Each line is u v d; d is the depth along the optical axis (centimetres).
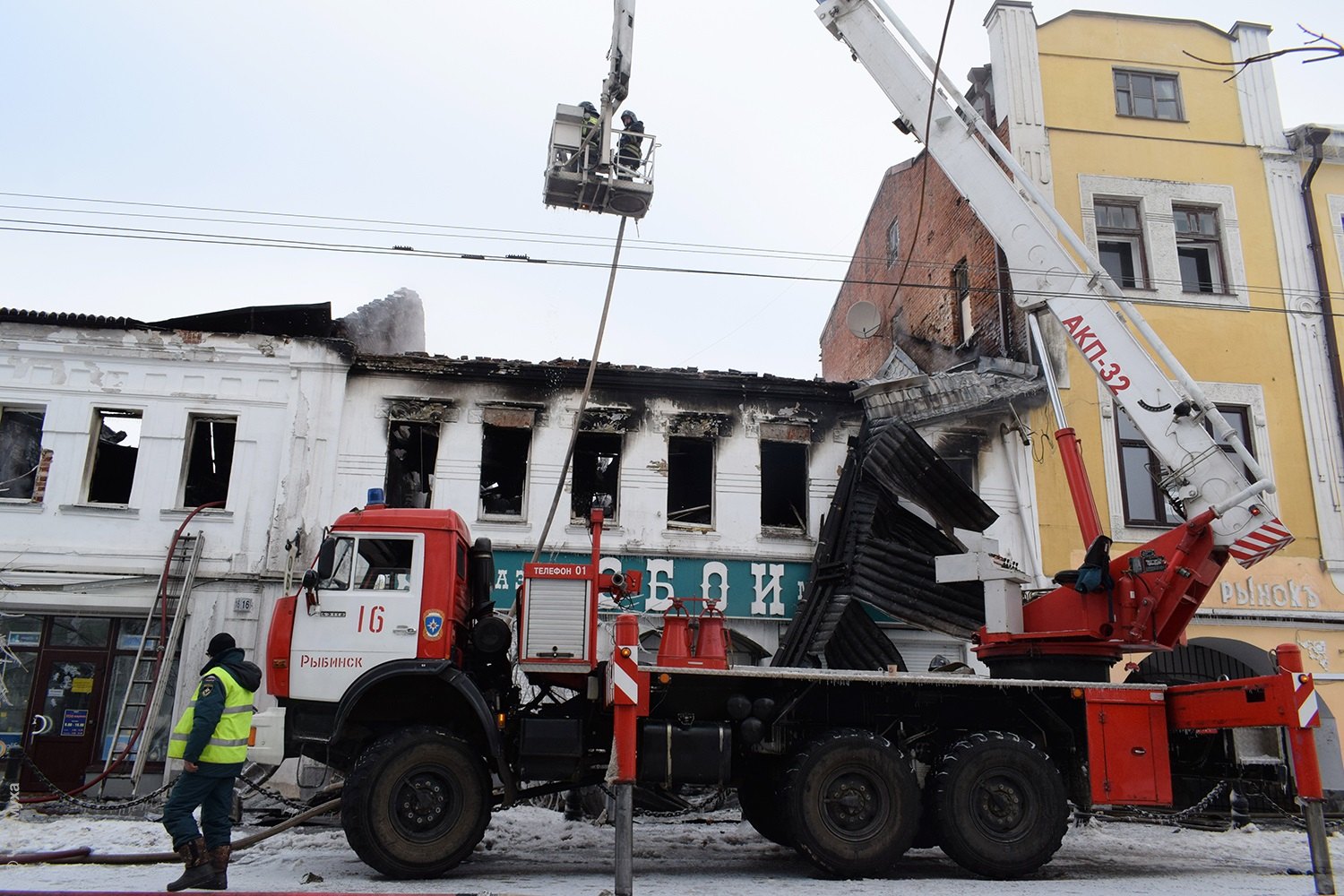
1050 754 955
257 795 1300
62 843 976
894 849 846
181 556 1458
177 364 1538
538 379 1593
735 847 1047
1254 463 935
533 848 1030
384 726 889
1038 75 1748
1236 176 1748
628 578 919
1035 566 1534
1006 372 1617
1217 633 1520
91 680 1427
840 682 898
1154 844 1146
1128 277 1698
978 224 1856
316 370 1548
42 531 1459
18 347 1511
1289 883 839
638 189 1040
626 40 1050
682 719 884
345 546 909
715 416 1617
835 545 1491
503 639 913
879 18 1183
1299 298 1698
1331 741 890
